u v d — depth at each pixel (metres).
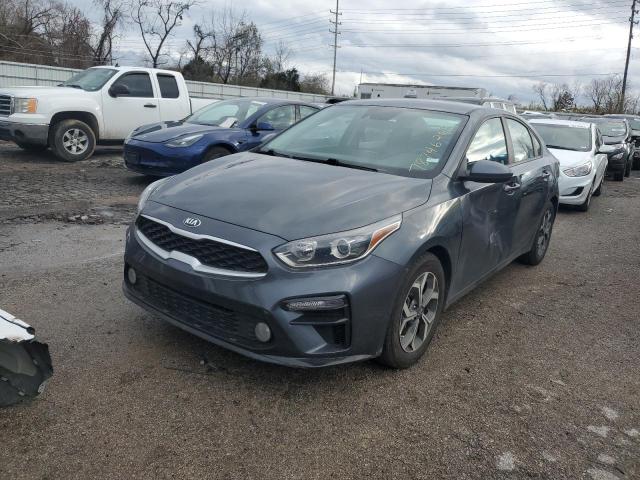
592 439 3.00
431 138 4.13
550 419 3.15
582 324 4.61
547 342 4.20
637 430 3.12
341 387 3.29
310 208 3.15
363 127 4.41
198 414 2.93
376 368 3.54
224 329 3.07
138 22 39.06
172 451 2.64
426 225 3.37
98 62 38.12
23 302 4.15
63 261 5.14
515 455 2.81
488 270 4.51
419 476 2.61
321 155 4.23
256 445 2.73
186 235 3.12
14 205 7.12
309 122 4.82
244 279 2.93
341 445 2.78
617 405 3.37
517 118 5.37
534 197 5.28
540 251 6.13
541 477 2.67
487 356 3.88
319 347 2.96
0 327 2.65
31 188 8.24
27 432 2.69
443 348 3.94
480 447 2.85
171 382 3.20
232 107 9.93
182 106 12.63
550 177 5.71
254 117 9.43
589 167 9.83
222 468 2.55
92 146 11.38
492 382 3.51
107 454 2.58
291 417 2.97
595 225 8.95
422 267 3.40
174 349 3.57
